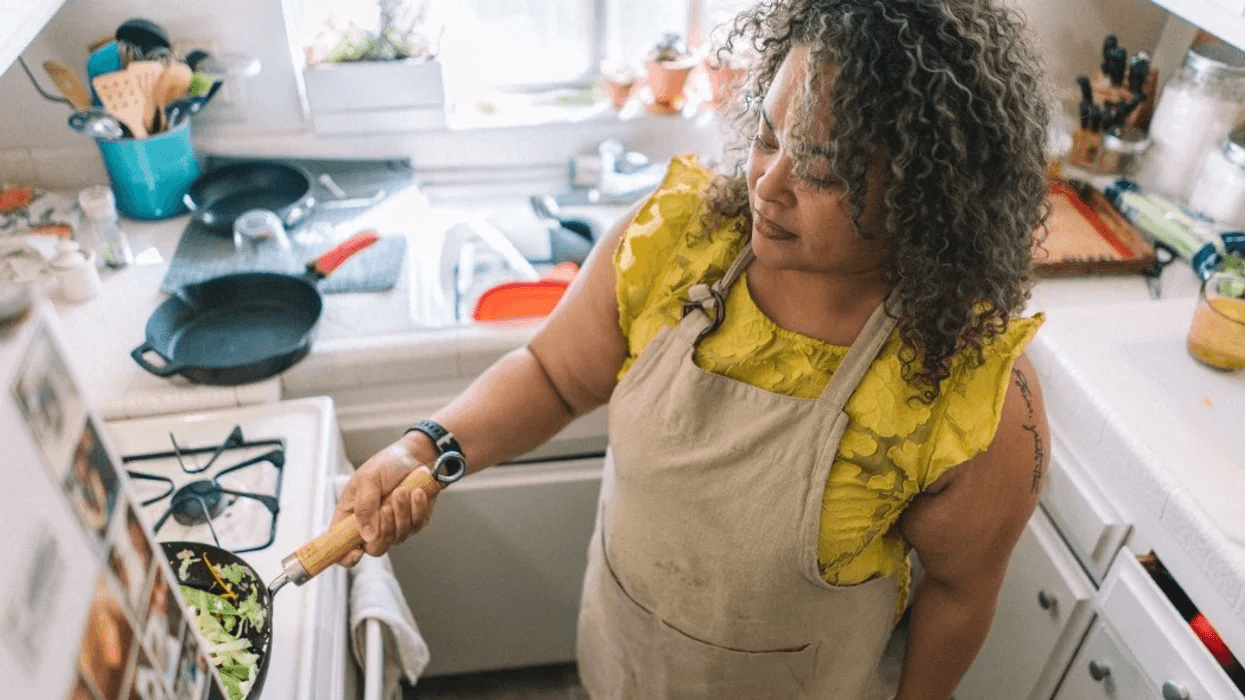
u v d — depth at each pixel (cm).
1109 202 173
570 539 168
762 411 91
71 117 156
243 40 172
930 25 71
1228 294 136
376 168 187
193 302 150
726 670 109
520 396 109
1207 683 115
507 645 183
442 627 177
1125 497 128
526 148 191
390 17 177
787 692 111
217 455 128
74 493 44
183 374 136
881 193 75
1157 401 130
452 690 193
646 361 97
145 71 158
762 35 84
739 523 94
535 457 161
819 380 91
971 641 102
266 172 181
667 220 97
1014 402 88
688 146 196
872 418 87
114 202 167
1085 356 138
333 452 133
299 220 172
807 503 90
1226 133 165
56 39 166
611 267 103
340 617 115
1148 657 124
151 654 53
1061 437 141
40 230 163
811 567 93
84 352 143
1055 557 143
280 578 94
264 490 124
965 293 79
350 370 145
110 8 165
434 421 108
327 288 157
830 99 72
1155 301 149
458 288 159
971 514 90
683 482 96
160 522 119
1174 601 124
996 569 97
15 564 37
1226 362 134
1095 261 159
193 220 172
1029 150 75
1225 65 161
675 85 187
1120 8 180
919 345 84
